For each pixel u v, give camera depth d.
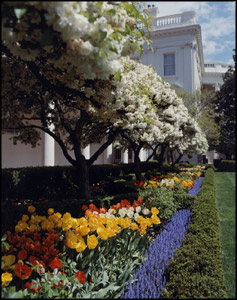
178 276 2.48
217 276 2.53
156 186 6.38
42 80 3.64
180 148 13.55
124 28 2.48
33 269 2.36
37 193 7.59
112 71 2.26
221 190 12.11
